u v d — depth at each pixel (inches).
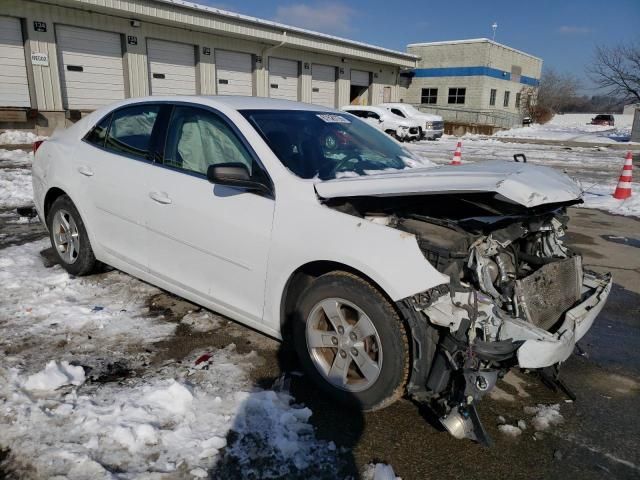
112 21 679.1
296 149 123.6
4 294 154.4
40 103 627.8
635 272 210.2
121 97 717.3
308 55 997.2
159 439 93.7
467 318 91.3
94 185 154.3
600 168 604.1
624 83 1327.5
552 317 105.4
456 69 1445.6
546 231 121.0
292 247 108.0
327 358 110.6
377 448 96.2
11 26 594.9
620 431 104.9
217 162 126.2
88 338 131.0
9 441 91.2
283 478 87.3
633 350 142.1
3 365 115.9
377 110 915.4
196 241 127.0
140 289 163.2
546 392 118.6
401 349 96.9
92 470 85.1
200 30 779.4
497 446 98.6
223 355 125.5
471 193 98.4
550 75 2423.7
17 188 319.3
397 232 97.3
